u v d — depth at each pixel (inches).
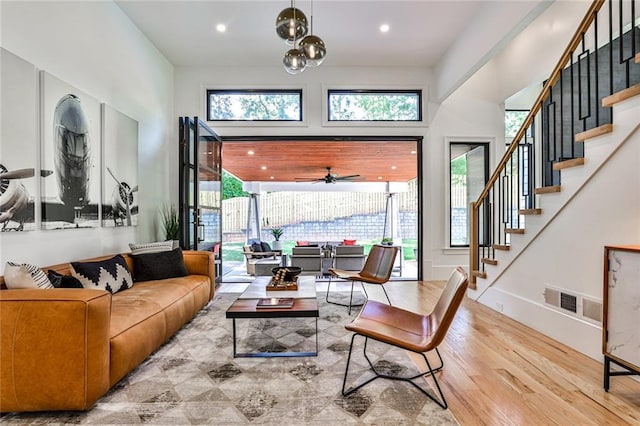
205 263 144.0
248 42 171.0
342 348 101.0
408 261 388.5
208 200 181.8
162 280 127.3
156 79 176.2
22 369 64.6
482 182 211.6
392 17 149.7
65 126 105.6
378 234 427.8
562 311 104.8
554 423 64.3
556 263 107.5
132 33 151.9
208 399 72.4
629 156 84.2
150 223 168.6
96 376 67.5
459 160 210.7
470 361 91.7
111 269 108.3
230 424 63.8
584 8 146.8
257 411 68.0
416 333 80.2
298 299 102.7
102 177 125.0
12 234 86.9
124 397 73.2
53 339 64.9
